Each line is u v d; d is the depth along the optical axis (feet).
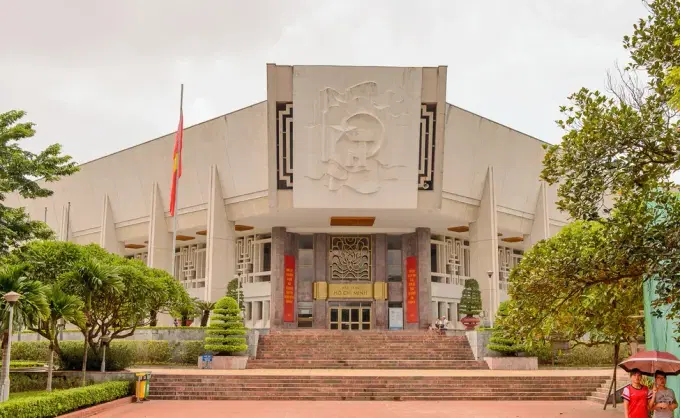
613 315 59.21
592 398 79.00
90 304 71.46
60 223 184.44
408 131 128.88
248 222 148.77
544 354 110.42
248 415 63.36
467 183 144.97
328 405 73.10
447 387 81.66
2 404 50.14
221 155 145.38
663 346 45.96
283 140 129.49
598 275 40.75
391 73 126.72
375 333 121.90
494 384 82.79
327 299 152.97
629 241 34.78
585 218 36.88
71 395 60.85
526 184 156.25
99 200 172.24
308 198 130.62
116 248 170.19
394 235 158.61
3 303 57.26
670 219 34.45
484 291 146.10
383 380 83.05
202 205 150.20
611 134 35.27
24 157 68.03
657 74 36.91
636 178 35.73
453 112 135.33
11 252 70.79
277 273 149.89
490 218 146.92
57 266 72.54
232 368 102.17
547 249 44.86
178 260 178.50
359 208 131.95
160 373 86.38
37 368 85.25
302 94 126.31
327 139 128.26
